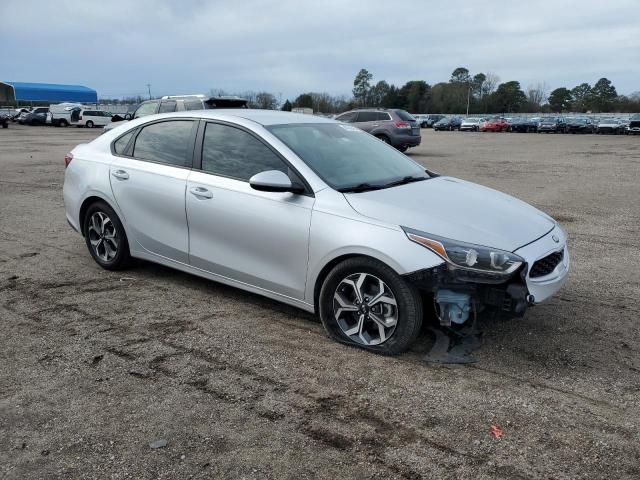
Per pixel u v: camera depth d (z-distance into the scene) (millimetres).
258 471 2705
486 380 3551
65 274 5586
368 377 3570
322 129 4906
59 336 4168
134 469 2717
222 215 4469
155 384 3488
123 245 5402
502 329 4305
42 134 35750
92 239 5707
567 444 2924
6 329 4289
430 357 3801
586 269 5930
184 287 5203
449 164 17531
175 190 4805
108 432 3006
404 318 3697
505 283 3557
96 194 5445
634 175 14453
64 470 2713
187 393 3385
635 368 3740
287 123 4750
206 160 4727
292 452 2846
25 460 2785
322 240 3912
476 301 3625
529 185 12406
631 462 2789
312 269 4023
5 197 10258
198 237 4703
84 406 3252
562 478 2674
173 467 2730
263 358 3822
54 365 3730
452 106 109688
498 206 4258
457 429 3041
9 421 3105
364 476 2678
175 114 5141
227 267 4555
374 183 4316
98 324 4379
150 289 5148
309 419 3125
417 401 3305
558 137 41812
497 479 2660
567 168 16312
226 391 3406
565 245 4211
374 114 20812
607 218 8734
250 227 4309
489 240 3637
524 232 3887
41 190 11141
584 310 4730
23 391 3410
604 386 3504
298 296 4184
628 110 102875
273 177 3980
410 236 3625
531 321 4473
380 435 2984
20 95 71125
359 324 3908
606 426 3084
